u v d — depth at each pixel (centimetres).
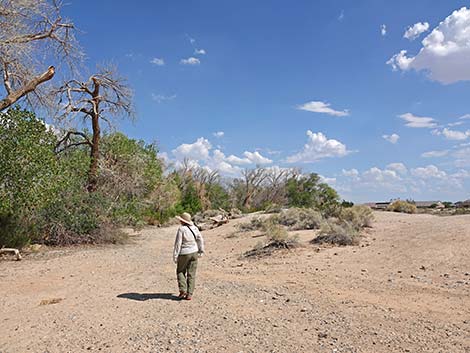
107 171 2417
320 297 834
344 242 1502
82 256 1612
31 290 960
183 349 543
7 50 1288
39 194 1501
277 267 1213
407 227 1753
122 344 568
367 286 928
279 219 2222
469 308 739
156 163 2848
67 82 2142
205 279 1062
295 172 6844
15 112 1461
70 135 2430
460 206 4328
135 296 864
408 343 564
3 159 1424
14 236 1633
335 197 6644
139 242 2253
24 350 559
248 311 729
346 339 581
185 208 4494
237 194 7194
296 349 542
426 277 995
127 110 2383
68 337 606
